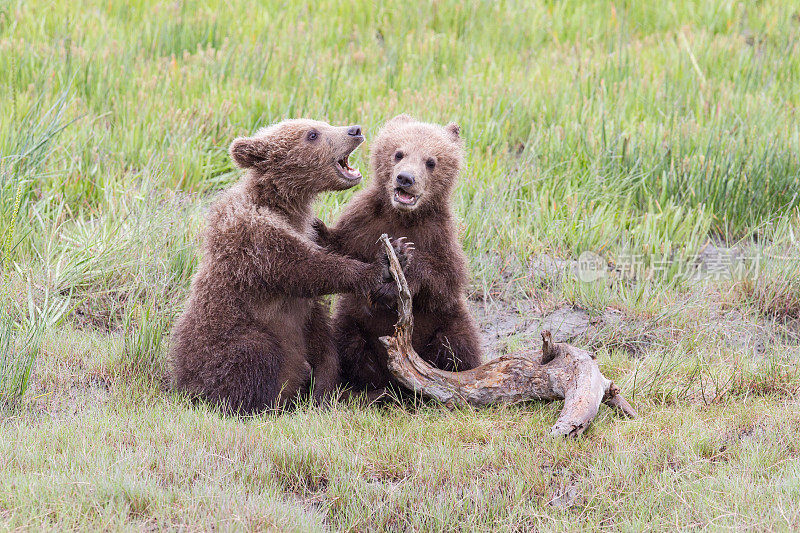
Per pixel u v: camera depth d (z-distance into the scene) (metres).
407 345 9.29
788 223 13.35
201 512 6.90
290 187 9.91
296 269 9.22
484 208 13.35
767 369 10.00
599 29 20.48
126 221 12.33
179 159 13.97
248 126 15.04
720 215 14.02
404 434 8.59
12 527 6.48
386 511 7.32
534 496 7.61
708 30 20.44
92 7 19.22
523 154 14.87
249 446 8.12
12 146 13.08
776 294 12.13
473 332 10.30
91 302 11.45
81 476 7.21
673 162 14.55
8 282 11.17
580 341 11.43
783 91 17.55
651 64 18.28
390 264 9.05
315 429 8.60
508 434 8.54
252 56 17.23
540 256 12.98
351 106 15.76
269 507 7.03
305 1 20.44
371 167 10.53
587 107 16.00
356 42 19.23
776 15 20.39
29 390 9.27
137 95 15.69
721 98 16.38
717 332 11.52
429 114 15.12
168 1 19.78
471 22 20.09
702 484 7.59
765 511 7.08
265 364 9.30
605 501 7.44
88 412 8.91
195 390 9.41
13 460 7.57
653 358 10.64
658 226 13.57
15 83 15.35
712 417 8.99
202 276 9.55
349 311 10.42
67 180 13.27
